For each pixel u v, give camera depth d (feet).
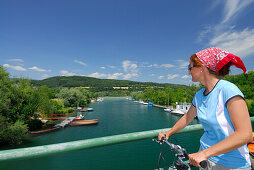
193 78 3.39
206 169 3.20
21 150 3.24
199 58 3.17
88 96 388.98
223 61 2.96
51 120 130.93
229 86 2.79
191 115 3.91
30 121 93.61
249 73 122.72
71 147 3.58
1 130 61.41
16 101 72.54
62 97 220.02
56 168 44.96
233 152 2.85
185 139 48.83
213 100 2.97
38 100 83.92
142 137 4.33
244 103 2.58
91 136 86.79
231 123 2.74
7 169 42.57
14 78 75.56
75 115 164.86
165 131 4.66
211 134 3.11
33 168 44.60
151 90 371.35
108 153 58.39
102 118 144.66
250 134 2.41
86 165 48.44
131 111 197.26
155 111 194.70
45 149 3.39
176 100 223.30
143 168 45.29
